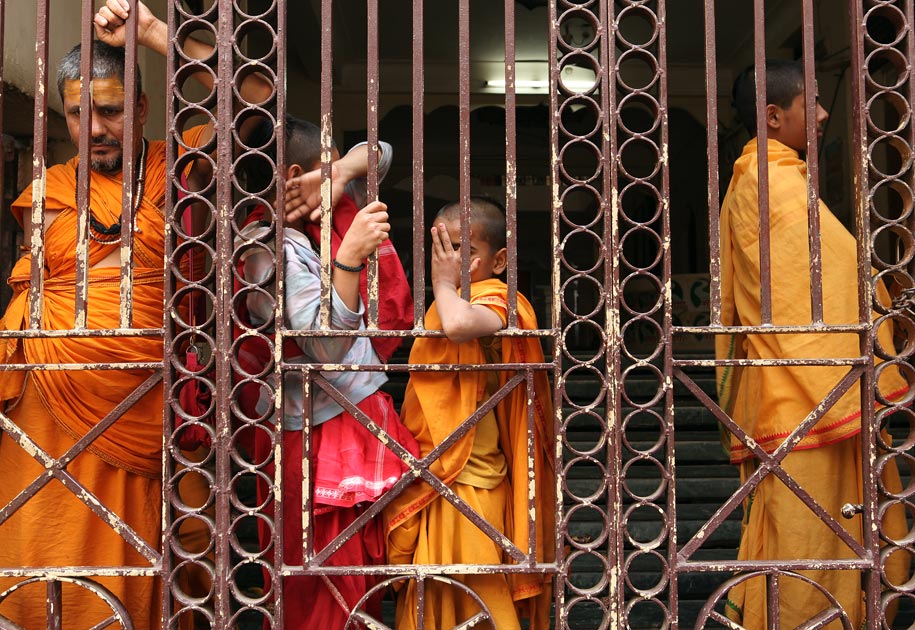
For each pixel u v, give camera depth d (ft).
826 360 5.91
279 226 5.83
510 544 5.80
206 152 5.88
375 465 6.18
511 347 6.30
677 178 35.94
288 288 6.02
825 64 21.44
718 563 5.86
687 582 10.15
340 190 6.44
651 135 5.90
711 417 14.82
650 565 10.52
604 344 5.80
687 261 35.40
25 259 7.29
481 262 6.78
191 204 5.94
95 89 6.79
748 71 7.97
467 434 6.13
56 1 11.19
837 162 21.08
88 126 5.87
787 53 25.34
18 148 11.42
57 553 6.73
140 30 6.33
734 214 7.61
